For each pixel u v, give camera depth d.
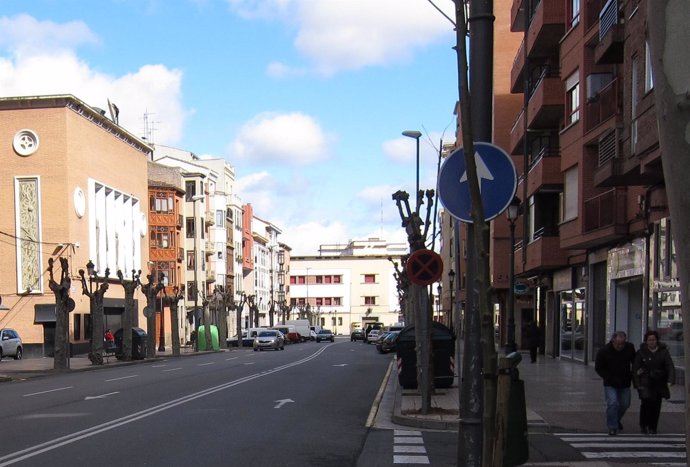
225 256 76.75
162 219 62.00
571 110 25.08
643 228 19.14
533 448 9.73
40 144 41.19
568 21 25.19
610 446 9.86
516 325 41.84
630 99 16.47
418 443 10.28
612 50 19.06
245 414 13.43
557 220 30.80
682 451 9.47
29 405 15.38
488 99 5.27
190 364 32.94
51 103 41.25
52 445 9.98
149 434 10.94
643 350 11.00
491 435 3.96
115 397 16.73
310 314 114.69
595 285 25.31
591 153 22.72
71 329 40.69
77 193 42.25
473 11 5.31
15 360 36.72
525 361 28.59
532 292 38.12
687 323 3.05
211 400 15.87
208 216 72.50
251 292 98.06
